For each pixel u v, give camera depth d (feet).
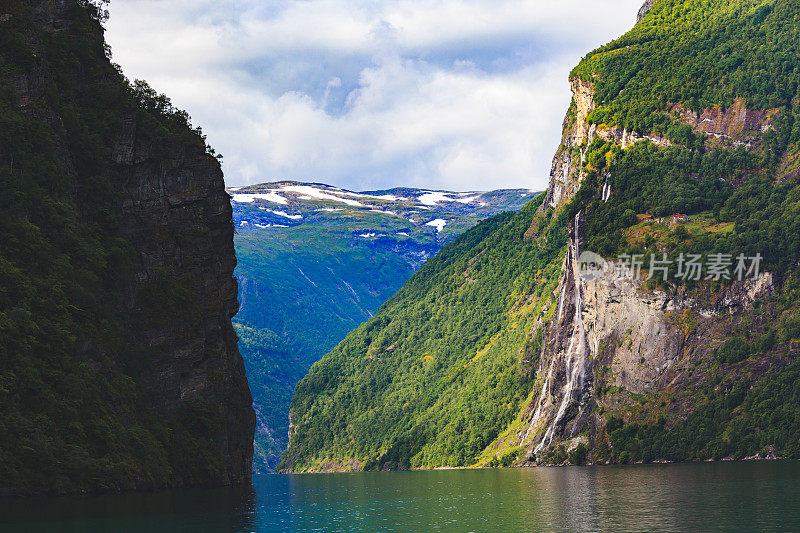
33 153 406.41
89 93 471.21
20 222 377.50
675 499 356.38
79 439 357.00
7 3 432.25
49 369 356.79
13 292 355.36
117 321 429.79
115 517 291.79
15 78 410.93
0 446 322.34
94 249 419.13
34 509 303.07
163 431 430.20
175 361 458.09
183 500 363.35
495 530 285.43
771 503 326.65
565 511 333.42
